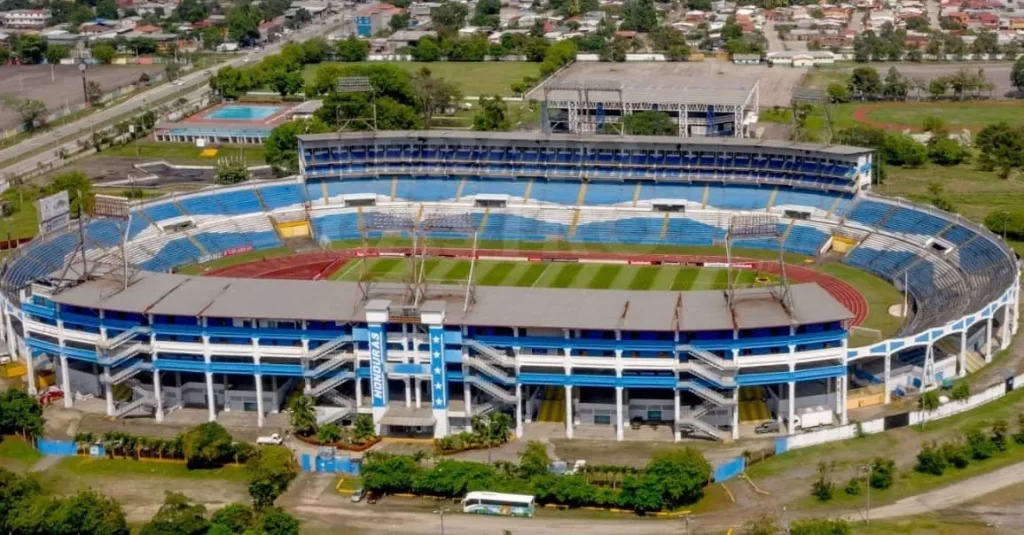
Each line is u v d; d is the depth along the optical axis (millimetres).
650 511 179125
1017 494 180750
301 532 175625
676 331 196250
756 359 199750
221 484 191625
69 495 187500
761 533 166750
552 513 180125
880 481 183500
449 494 186000
